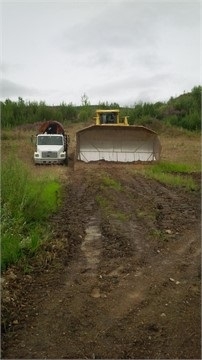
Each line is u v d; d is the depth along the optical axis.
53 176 16.02
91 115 42.19
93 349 4.75
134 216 10.34
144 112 39.28
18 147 26.72
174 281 6.58
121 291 6.23
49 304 5.80
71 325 5.27
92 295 6.09
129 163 20.44
